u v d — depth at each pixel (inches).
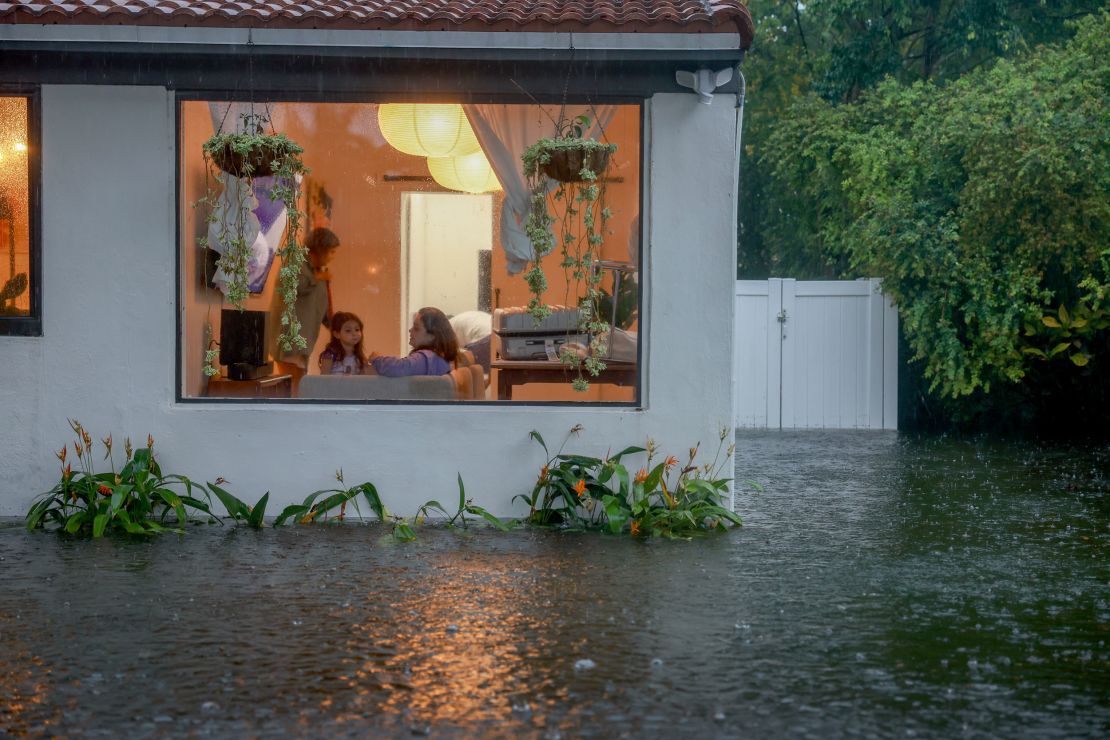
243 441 371.2
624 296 375.9
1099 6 938.1
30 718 198.8
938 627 255.1
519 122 376.2
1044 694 213.2
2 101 371.6
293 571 301.9
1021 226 630.5
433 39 357.7
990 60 948.6
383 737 191.0
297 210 373.4
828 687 215.9
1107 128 627.5
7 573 297.6
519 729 194.5
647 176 373.1
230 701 207.0
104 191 370.9
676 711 203.2
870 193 698.8
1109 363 698.8
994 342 644.7
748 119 1099.9
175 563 310.2
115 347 371.6
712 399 373.1
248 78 370.3
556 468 369.4
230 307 378.6
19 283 371.9
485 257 380.5
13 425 370.6
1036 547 340.8
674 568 309.3
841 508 409.1
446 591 282.4
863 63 915.4
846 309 691.4
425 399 378.3
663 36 356.8
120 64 367.2
